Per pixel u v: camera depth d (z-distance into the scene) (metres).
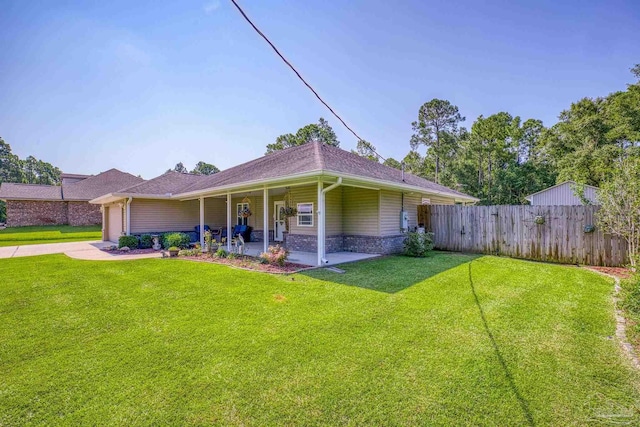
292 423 2.45
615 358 3.47
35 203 29.59
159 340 4.00
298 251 12.55
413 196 13.89
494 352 3.61
